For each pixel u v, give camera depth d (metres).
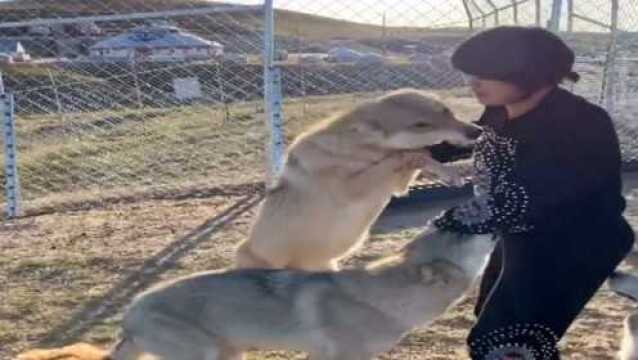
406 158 5.48
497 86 3.81
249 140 17.42
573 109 3.80
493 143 3.96
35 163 14.84
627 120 12.81
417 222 9.50
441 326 6.25
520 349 3.88
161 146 16.67
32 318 6.84
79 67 23.34
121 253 8.64
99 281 7.79
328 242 5.57
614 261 3.93
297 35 22.89
